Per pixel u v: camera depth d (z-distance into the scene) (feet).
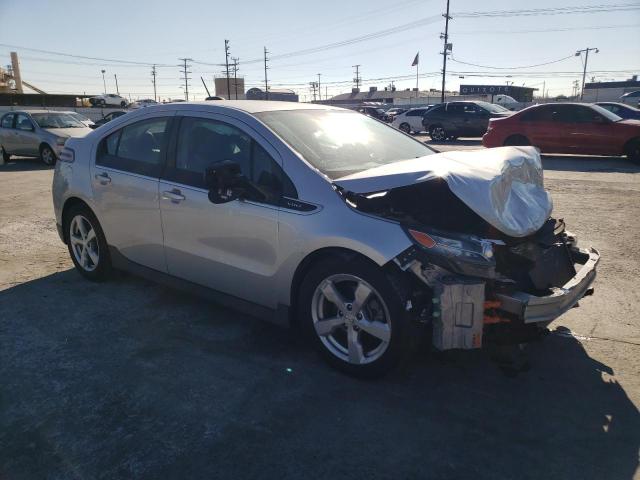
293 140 11.32
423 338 9.89
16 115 47.85
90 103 147.13
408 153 13.20
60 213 15.85
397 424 8.96
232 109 12.10
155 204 12.92
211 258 12.00
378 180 9.80
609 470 7.87
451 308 9.11
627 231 20.68
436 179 9.43
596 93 227.61
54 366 10.87
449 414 9.25
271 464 8.02
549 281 10.51
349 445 8.45
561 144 43.86
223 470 7.89
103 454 8.23
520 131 45.34
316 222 10.08
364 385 10.15
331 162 11.23
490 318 9.45
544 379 10.37
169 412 9.32
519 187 11.00
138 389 10.03
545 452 8.27
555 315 9.65
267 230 10.80
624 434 8.68
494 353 11.02
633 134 40.83
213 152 12.05
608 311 13.46
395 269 9.41
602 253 17.99
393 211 9.93
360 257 9.70
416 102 243.19
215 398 9.75
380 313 9.78
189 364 10.97
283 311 11.12
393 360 9.64
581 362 11.02
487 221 9.39
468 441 8.54
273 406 9.49
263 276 11.12
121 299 14.37
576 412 9.30
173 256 12.91
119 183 13.76
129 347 11.71
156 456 8.20
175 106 13.20
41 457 8.16
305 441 8.54
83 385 10.16
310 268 10.62
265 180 11.01
